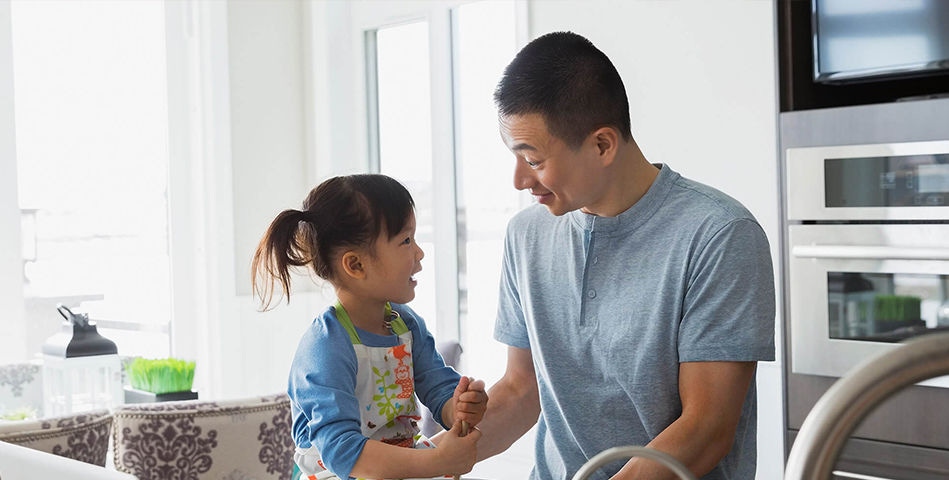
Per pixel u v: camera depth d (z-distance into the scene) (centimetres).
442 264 435
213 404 222
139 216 450
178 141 458
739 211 139
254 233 462
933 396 227
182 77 458
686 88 336
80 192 433
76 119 432
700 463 133
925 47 230
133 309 448
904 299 230
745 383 137
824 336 245
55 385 339
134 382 341
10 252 412
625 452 72
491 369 421
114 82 442
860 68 241
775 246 315
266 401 228
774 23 253
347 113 471
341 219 149
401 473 132
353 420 139
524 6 386
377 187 151
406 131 453
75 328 340
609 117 138
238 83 456
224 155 452
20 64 417
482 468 409
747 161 320
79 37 433
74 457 206
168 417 217
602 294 146
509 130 140
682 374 139
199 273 457
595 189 141
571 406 150
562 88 135
